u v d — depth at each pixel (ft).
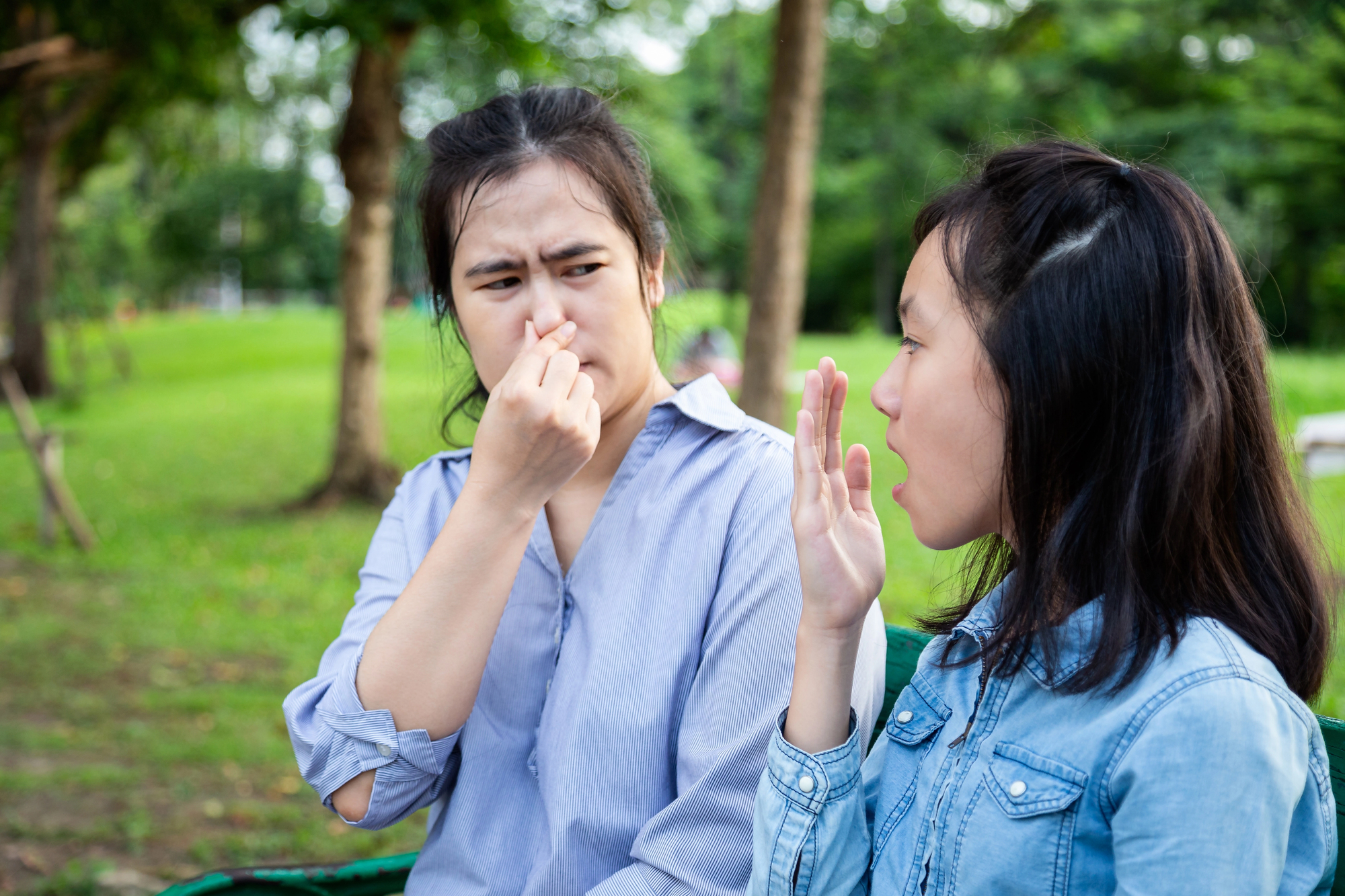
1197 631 3.03
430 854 4.56
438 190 4.56
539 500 4.11
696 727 4.17
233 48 34.96
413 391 54.34
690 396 4.59
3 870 11.26
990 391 3.26
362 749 4.18
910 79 99.14
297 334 94.63
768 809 3.70
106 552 27.04
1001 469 3.29
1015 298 3.18
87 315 71.97
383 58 29.07
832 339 85.97
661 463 4.50
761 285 18.85
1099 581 3.16
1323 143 69.00
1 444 46.55
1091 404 3.12
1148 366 3.08
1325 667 3.31
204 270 131.95
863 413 39.93
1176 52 92.02
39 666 18.15
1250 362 3.24
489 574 4.09
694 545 4.34
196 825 12.51
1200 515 3.04
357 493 31.91
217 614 21.33
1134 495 3.05
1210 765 2.83
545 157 4.30
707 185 107.65
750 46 95.40
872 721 4.36
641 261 4.47
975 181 3.47
